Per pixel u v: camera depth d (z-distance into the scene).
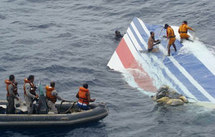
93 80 33.69
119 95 31.02
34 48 41.03
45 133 25.31
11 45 41.62
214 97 29.67
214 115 27.11
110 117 27.55
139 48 39.62
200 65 34.22
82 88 25.94
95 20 50.41
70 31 46.53
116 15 51.44
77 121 25.22
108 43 42.94
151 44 38.06
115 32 44.47
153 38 38.09
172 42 36.38
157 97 29.94
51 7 55.94
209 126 25.77
